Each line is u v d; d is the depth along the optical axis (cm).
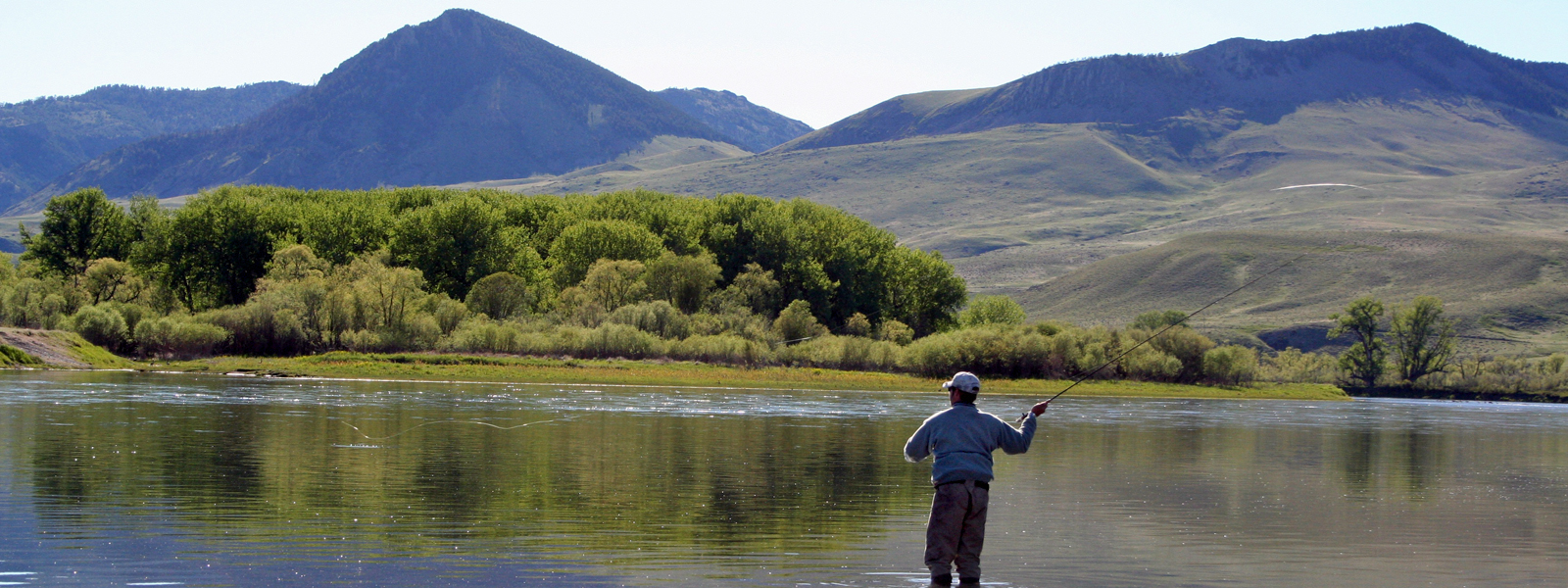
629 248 9688
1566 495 2252
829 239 11181
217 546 1408
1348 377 12938
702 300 9131
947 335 8375
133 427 2892
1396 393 12006
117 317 6962
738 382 6738
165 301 8575
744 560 1408
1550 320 18700
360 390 4953
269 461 2269
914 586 1269
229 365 6381
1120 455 2923
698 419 3797
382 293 7381
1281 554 1540
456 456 2447
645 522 1658
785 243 10706
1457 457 3164
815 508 1842
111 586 1193
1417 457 3130
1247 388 8338
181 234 9206
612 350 7475
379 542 1457
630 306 8281
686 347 7669
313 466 2206
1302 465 2806
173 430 2841
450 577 1266
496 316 8431
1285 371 12950
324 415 3503
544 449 2650
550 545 1466
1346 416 5628
